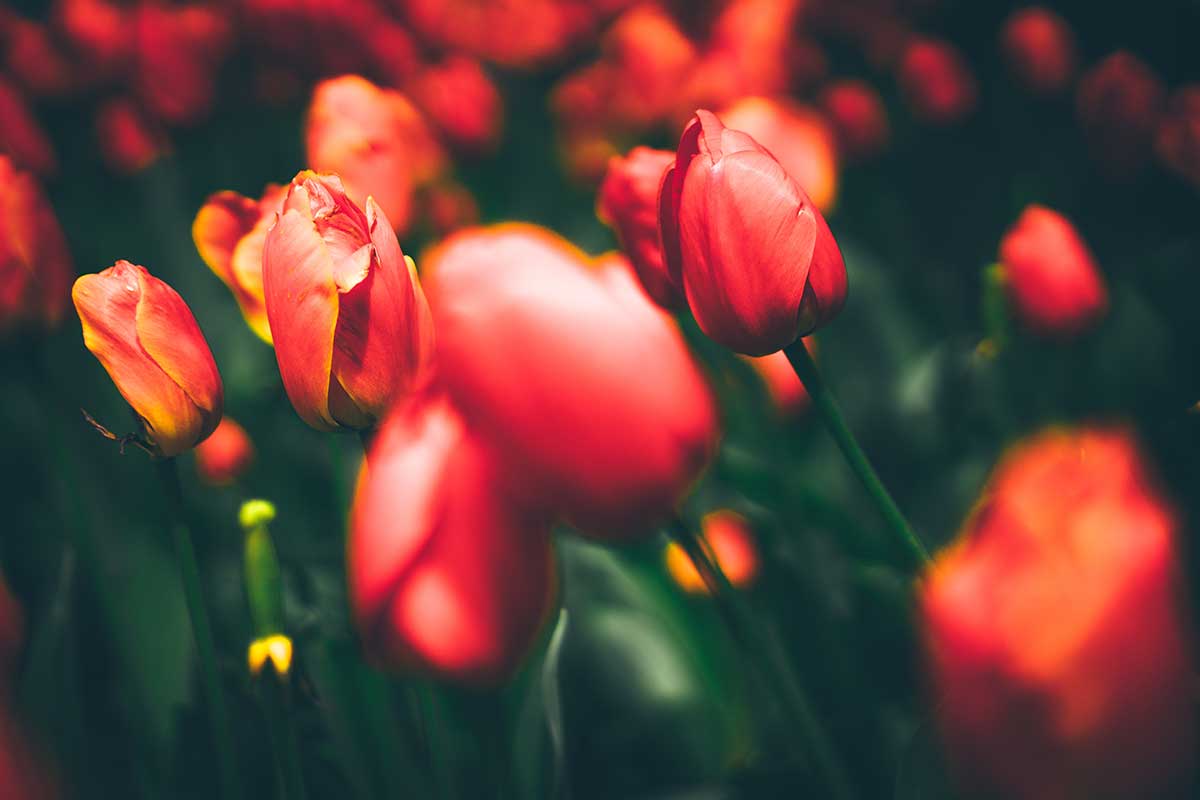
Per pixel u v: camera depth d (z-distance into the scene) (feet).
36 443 3.73
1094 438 1.42
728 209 1.71
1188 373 3.10
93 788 2.22
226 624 2.70
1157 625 1.34
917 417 3.45
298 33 4.55
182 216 4.73
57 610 2.24
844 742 2.27
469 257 1.52
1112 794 1.36
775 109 2.97
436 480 1.54
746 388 2.94
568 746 2.58
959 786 1.39
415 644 1.55
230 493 3.44
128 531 3.03
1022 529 1.36
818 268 1.75
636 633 2.86
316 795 2.22
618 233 1.88
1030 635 1.35
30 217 2.29
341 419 1.73
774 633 2.34
